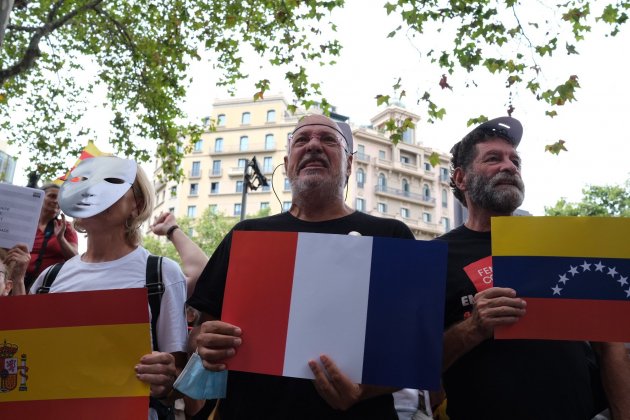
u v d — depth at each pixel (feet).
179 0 28.12
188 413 6.21
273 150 143.02
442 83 18.53
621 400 5.28
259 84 22.98
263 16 26.94
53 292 5.56
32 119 32.65
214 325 4.96
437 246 4.97
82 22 29.81
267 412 5.29
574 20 19.54
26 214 7.32
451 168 7.97
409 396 6.87
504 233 5.32
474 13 20.07
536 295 5.08
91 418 4.78
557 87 18.16
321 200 6.50
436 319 4.75
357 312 4.87
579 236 5.20
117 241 6.20
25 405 4.86
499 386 5.43
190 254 7.86
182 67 29.71
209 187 144.97
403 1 20.52
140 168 6.54
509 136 6.97
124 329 5.00
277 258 5.13
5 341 5.01
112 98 32.35
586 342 6.10
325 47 23.91
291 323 4.91
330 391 4.64
